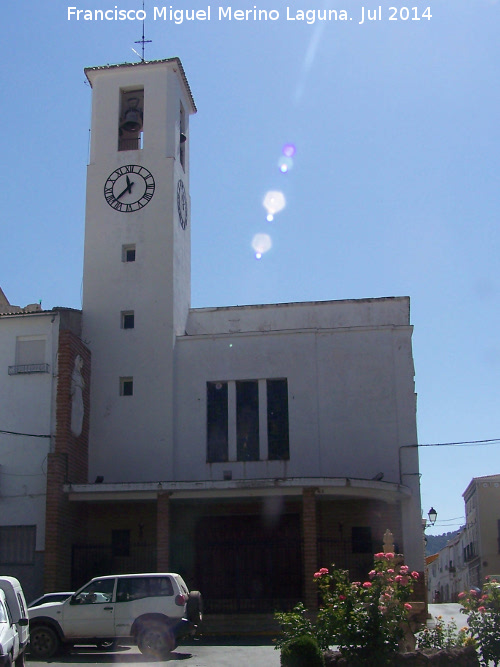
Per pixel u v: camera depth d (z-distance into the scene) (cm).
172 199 3419
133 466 3123
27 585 2798
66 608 1952
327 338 3200
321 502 2991
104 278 3356
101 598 1953
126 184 3459
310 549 2636
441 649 1328
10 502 2892
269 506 2995
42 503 2872
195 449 3136
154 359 3231
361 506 2978
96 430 3181
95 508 3062
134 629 1908
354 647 1247
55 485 2806
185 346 3259
